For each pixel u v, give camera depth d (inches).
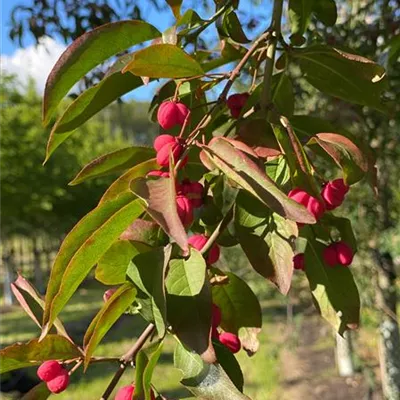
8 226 628.1
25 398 43.4
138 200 37.7
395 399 199.5
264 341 358.6
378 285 199.0
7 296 660.7
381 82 56.2
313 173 45.8
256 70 54.9
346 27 124.3
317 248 53.5
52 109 46.2
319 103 146.9
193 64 43.2
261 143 44.4
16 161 554.3
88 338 41.4
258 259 44.9
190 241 49.9
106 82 46.9
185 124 43.8
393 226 196.9
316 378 306.3
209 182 48.4
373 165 51.7
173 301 39.6
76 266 38.0
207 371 39.2
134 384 40.4
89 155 778.8
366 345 271.7
